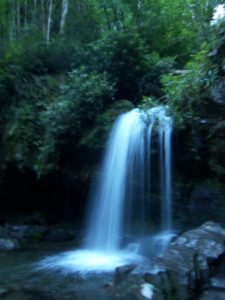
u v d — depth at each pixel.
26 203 10.71
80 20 12.62
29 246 8.56
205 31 7.59
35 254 7.91
